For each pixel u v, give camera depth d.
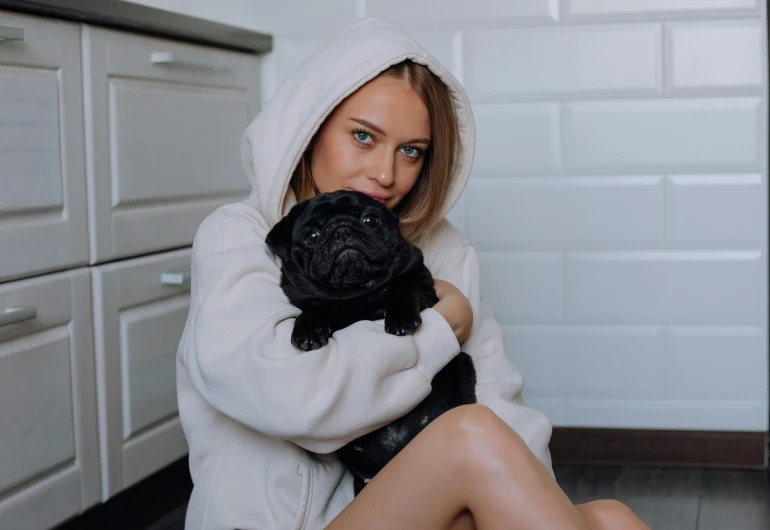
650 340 2.63
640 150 2.58
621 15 2.55
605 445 2.67
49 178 1.76
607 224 2.61
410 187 1.54
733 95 2.54
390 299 1.33
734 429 2.62
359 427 1.23
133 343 2.02
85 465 1.88
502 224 2.66
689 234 2.59
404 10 2.63
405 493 1.15
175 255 2.19
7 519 1.68
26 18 1.68
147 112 2.06
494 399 1.46
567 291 2.65
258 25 2.69
